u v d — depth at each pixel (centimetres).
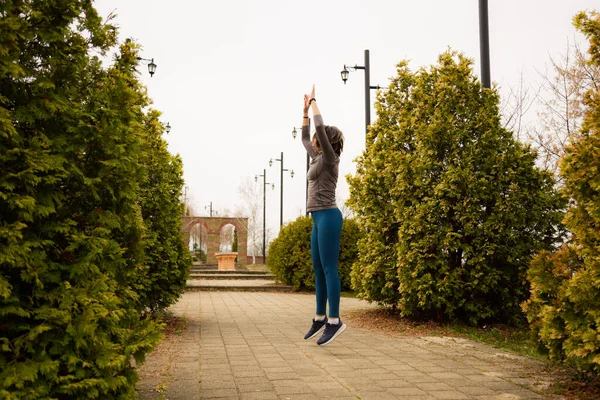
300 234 1611
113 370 293
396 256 848
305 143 493
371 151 926
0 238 249
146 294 735
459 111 794
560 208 756
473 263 747
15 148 251
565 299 414
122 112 315
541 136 1156
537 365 505
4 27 249
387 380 438
